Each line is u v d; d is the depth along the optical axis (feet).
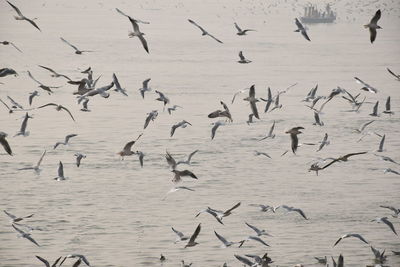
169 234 237.45
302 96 520.83
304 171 318.04
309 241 231.09
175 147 360.28
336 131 401.90
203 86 567.59
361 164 331.36
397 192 285.84
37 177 301.43
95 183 293.43
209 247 226.58
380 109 473.26
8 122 424.05
